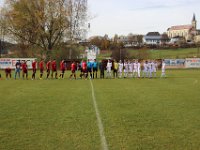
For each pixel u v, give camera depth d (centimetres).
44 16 5916
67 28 6156
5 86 2491
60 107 1412
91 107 1408
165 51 10869
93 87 2383
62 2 6034
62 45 6431
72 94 1922
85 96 1819
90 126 1027
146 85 2567
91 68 3494
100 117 1173
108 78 3534
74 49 6969
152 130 972
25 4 5956
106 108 1381
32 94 1931
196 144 820
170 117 1174
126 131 959
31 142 845
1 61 5747
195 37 18838
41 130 975
